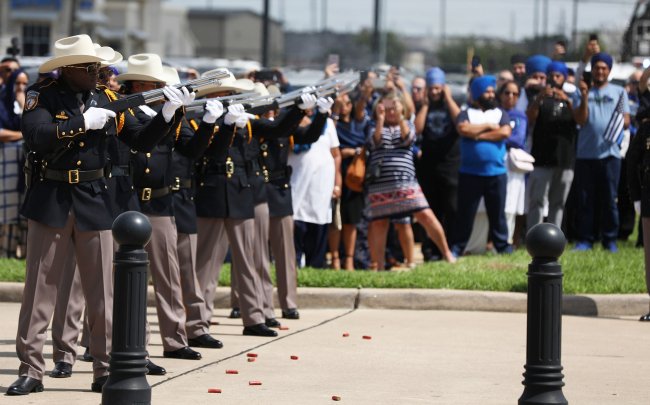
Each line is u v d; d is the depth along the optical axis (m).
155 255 10.02
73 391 8.77
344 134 16.16
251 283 11.50
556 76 16.48
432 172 16.89
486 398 8.78
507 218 16.78
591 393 9.02
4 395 8.55
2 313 12.68
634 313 13.06
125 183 8.96
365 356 10.41
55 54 8.55
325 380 9.36
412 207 15.51
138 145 8.87
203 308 10.82
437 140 16.88
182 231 10.60
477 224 16.97
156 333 11.59
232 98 11.14
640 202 12.68
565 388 9.19
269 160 12.26
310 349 10.76
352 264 16.14
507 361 10.27
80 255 8.73
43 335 8.71
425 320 12.52
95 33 65.69
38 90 8.50
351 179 15.70
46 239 8.63
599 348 10.96
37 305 8.66
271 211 12.35
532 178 16.64
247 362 10.09
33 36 62.16
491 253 16.59
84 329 10.05
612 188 16.64
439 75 16.86
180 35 87.38
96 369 8.76
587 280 13.76
